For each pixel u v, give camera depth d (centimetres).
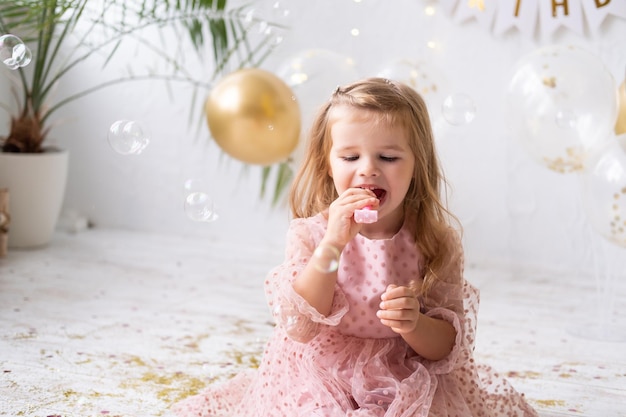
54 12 287
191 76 332
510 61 290
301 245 139
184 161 339
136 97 340
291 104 232
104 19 335
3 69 339
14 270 277
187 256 309
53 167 308
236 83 231
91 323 222
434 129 247
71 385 176
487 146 297
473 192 300
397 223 142
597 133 210
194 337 214
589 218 214
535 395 179
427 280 137
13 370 184
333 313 132
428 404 129
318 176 146
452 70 298
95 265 289
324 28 310
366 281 138
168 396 172
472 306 149
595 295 267
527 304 255
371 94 134
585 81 210
